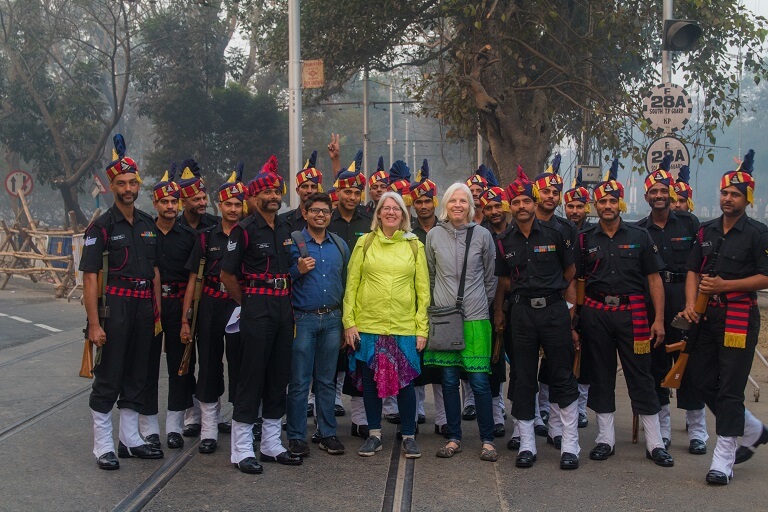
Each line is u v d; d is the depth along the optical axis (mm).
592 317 6766
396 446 7203
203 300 6902
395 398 8219
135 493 5805
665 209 7441
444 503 5688
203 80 36906
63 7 34500
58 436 7254
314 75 16250
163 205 6992
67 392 8945
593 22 17156
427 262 6949
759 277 6043
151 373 6969
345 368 7551
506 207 7863
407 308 6766
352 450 7055
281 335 6535
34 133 34375
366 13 22266
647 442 6801
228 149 37875
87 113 34312
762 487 6086
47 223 63594
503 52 16562
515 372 6746
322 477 6258
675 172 11594
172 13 36906
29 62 33781
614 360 6848
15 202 42000
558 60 17891
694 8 15805
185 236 7152
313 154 7398
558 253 6676
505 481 6195
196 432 7543
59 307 17297
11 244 21938
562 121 19125
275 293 6461
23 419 7789
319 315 6785
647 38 17734
